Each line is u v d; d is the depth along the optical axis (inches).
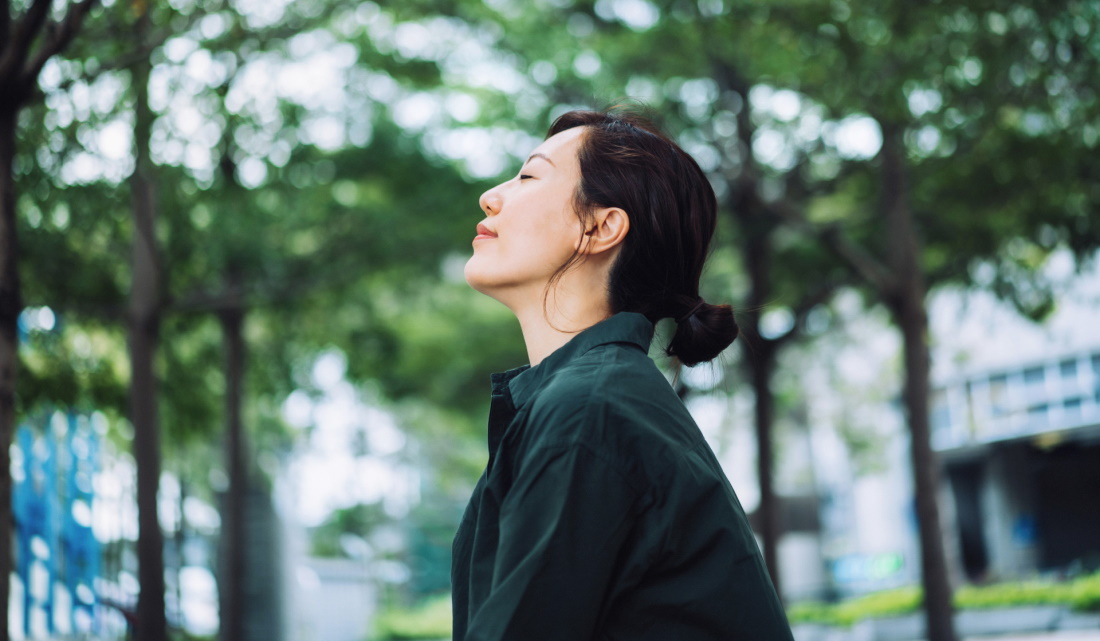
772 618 43.2
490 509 43.7
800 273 509.0
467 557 45.9
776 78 371.6
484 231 51.6
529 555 39.5
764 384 474.0
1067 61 326.6
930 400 413.1
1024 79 339.3
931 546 404.5
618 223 49.5
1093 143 360.5
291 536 495.8
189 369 426.3
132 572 329.4
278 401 495.8
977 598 683.4
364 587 671.1
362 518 1103.0
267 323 482.3
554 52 406.9
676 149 52.4
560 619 39.1
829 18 315.6
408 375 631.8
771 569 463.5
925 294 436.8
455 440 1179.9
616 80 417.1
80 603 276.1
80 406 301.3
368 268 443.5
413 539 1137.4
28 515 257.6
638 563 41.0
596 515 40.2
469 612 43.4
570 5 418.6
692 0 355.3
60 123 242.2
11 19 193.0
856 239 490.9
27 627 251.4
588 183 49.9
